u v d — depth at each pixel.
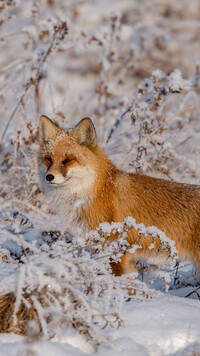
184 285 9.99
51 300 6.50
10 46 21.58
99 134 15.96
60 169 9.32
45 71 14.37
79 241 7.73
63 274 6.64
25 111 14.46
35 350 5.41
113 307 6.91
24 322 6.27
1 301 6.28
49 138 10.02
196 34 28.03
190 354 5.95
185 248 9.80
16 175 12.68
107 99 18.14
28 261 7.04
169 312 6.93
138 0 30.50
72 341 6.20
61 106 13.82
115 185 9.61
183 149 15.36
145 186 9.86
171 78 12.21
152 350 6.02
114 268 9.30
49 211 12.11
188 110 16.91
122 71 21.89
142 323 6.62
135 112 12.38
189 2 29.92
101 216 9.48
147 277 10.27
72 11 27.05
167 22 29.28
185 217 9.64
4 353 5.38
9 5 16.91
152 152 13.48
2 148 13.90
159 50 25.92
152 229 7.78
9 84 16.30
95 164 9.59
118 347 6.00
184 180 13.97
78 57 26.08
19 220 9.55
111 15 17.97
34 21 18.52
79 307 6.73
